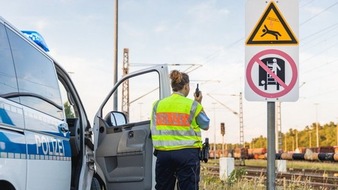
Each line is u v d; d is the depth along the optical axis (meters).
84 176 6.22
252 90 5.19
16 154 4.08
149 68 6.82
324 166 32.03
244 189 11.64
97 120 7.23
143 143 6.82
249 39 5.22
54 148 5.09
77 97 6.52
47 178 4.83
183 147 6.02
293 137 121.88
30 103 4.66
